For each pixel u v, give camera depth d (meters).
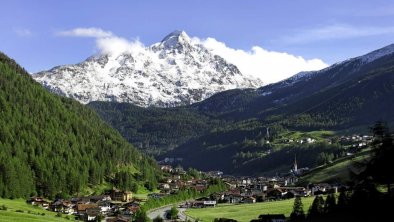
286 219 188.88
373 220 113.06
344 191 144.12
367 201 116.81
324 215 143.00
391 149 103.88
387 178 107.38
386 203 111.62
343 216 127.75
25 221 171.88
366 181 113.44
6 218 172.25
